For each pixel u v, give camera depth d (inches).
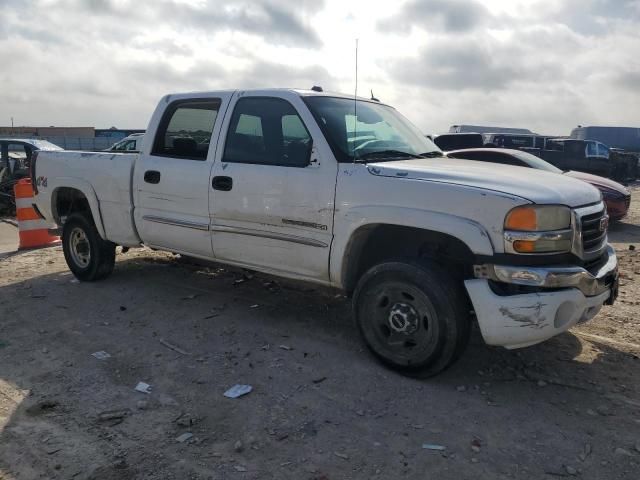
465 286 146.6
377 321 163.8
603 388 156.1
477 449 127.0
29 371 167.2
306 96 183.9
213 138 199.3
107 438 131.6
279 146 183.3
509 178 155.2
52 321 208.4
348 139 177.2
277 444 129.0
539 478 117.6
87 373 165.3
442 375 163.0
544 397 151.1
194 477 117.3
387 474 118.3
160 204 214.2
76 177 244.7
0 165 577.0
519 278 141.4
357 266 173.9
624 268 300.4
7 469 120.0
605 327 202.5
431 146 208.4
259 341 186.9
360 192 162.2
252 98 193.2
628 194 469.1
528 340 143.8
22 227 350.0
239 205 188.4
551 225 144.0
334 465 121.3
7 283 260.7
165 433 133.5
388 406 145.5
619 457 124.6
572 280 143.8
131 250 318.3
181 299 230.5
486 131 1330.0
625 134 1353.3
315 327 199.5
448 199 148.6
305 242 175.5
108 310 219.0
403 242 173.5
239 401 148.3
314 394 151.6
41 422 138.6
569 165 762.8
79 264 258.2
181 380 160.4
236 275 265.3
